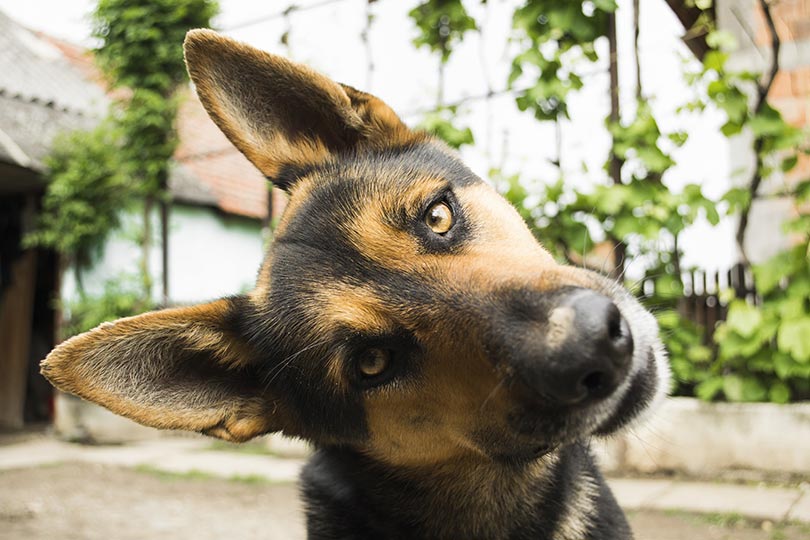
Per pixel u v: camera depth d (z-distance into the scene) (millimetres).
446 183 472
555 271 425
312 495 533
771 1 1126
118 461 1479
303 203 486
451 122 1203
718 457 1053
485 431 440
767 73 1264
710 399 1072
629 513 899
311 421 485
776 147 1062
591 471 532
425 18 1253
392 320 437
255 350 492
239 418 493
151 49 1771
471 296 424
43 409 2078
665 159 1076
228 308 494
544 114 1138
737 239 1112
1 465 1477
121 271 1838
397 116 526
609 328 384
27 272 2051
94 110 2215
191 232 2207
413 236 451
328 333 453
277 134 527
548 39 1114
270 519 1028
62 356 428
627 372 408
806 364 1021
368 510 512
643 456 1091
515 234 476
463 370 427
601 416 423
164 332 470
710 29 1095
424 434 463
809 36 1271
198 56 494
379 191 465
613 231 1093
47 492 1237
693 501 927
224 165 2529
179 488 1235
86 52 1875
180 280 2156
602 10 1111
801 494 931
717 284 1125
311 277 462
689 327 1112
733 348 1053
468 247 454
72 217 1848
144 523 1034
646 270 1132
